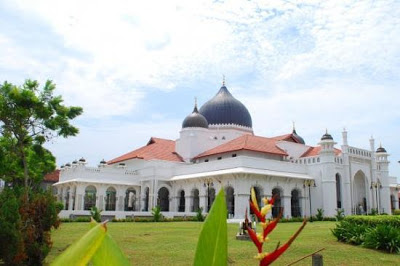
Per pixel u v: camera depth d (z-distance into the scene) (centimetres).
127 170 5309
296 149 5453
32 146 2905
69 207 5025
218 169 4634
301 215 4753
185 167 5128
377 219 1812
